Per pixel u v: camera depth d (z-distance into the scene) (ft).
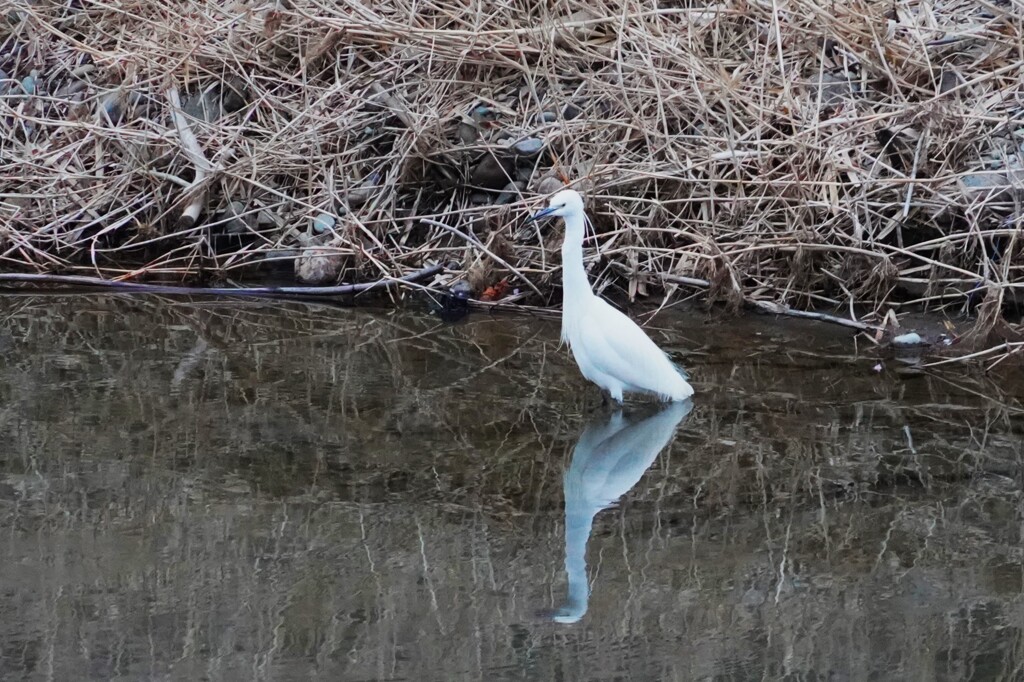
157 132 47.85
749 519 29.17
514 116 46.88
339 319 42.75
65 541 28.02
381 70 48.55
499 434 33.86
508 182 46.37
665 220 43.78
